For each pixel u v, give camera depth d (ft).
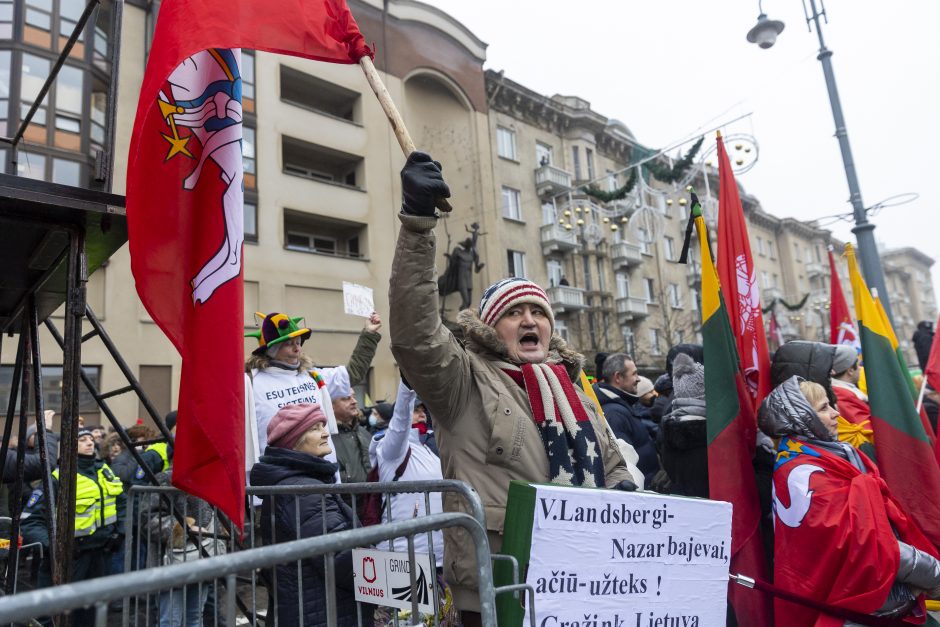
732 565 9.07
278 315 13.03
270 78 58.75
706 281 10.41
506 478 6.38
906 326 212.23
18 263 8.56
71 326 6.93
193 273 6.91
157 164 6.91
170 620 6.73
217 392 6.49
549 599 5.28
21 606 2.64
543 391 6.82
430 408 6.53
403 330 6.04
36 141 45.34
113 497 16.87
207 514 10.21
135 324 45.27
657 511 6.01
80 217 7.11
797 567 8.10
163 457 20.08
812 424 8.60
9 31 45.57
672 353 11.48
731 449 9.49
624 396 16.17
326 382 14.82
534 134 84.64
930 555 8.05
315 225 62.39
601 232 84.43
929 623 8.61
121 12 8.14
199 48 6.52
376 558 6.48
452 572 6.03
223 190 7.06
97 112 49.08
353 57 6.69
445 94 74.28
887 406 10.26
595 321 85.61
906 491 9.81
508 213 79.15
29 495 19.06
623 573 5.70
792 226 137.49
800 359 10.64
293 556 3.81
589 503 5.59
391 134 66.69
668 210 101.86
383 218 63.62
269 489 7.75
